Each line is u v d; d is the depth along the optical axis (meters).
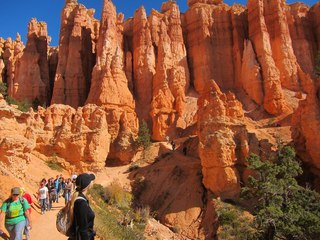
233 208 31.59
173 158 46.75
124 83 61.78
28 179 26.14
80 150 43.12
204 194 36.44
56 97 69.44
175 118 61.19
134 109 61.94
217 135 35.59
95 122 46.38
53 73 81.00
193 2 82.38
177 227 33.31
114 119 55.97
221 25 75.00
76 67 71.88
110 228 21.20
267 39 66.62
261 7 68.75
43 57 77.75
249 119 58.28
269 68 62.84
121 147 52.94
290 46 67.12
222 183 34.59
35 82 72.31
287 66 65.19
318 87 36.97
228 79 71.25
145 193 41.09
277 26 67.94
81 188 6.07
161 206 37.94
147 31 73.38
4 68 77.25
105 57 66.12
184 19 78.75
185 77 70.62
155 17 76.31
